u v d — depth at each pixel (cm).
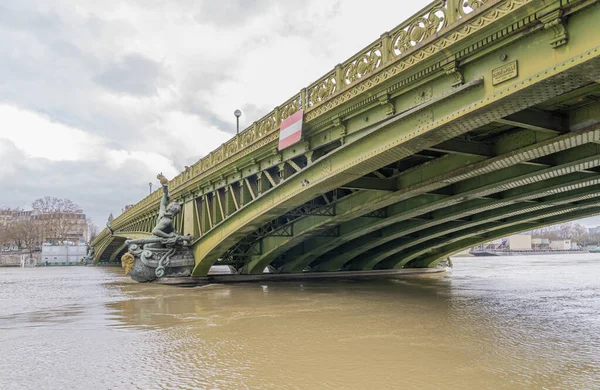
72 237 16050
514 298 1959
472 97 1130
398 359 937
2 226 13738
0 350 1089
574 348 1012
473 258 10556
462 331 1224
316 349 1041
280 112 2028
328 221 2369
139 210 4666
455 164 1659
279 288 2559
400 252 3684
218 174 2644
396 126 1377
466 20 1088
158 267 2955
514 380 780
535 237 18450
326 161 1712
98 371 889
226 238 2578
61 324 1470
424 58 1221
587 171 1689
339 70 1623
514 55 1032
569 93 1115
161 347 1091
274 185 2119
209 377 832
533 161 1555
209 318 1516
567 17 912
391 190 1945
